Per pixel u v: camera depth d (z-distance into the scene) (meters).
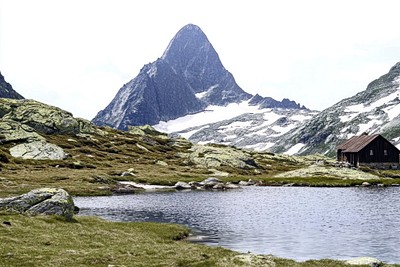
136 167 143.12
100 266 29.33
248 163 172.88
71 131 177.38
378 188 115.56
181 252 35.06
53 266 28.59
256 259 31.98
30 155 133.25
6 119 166.38
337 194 98.25
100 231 43.34
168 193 100.44
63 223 45.19
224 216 64.62
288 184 124.38
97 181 108.06
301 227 54.78
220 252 35.72
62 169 122.81
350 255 39.81
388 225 55.84
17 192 80.06
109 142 179.88
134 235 43.62
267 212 68.69
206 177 133.12
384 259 38.19
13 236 36.62
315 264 32.41
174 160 168.25
